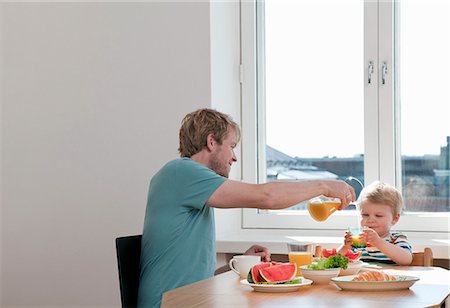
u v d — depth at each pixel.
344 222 2.82
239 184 1.94
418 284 1.69
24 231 3.05
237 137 2.14
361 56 2.85
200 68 2.79
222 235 2.85
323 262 1.75
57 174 3.01
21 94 3.06
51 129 3.02
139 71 2.89
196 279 2.00
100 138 2.95
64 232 3.00
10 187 3.07
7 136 3.07
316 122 2.91
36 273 3.04
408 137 2.78
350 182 2.85
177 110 2.83
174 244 1.99
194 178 1.96
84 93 2.98
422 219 2.72
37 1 3.05
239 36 2.98
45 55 3.04
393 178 2.77
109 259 2.93
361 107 2.85
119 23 2.93
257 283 1.63
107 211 2.94
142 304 1.98
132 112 2.90
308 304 1.42
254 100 2.96
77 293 2.98
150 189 2.08
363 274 1.64
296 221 2.88
